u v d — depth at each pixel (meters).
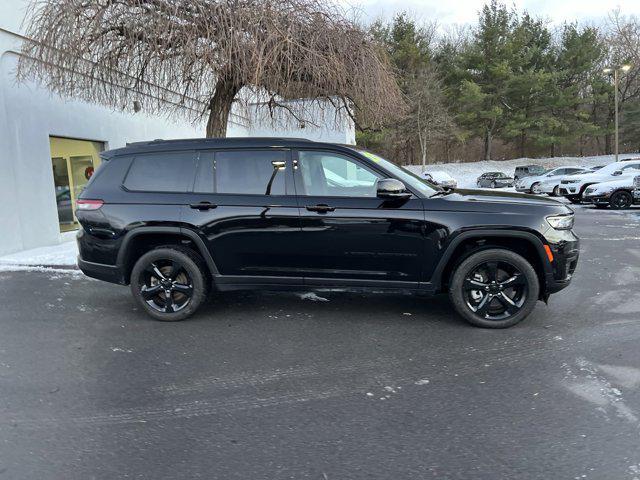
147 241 5.35
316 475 2.66
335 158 5.04
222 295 6.25
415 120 38.62
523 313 4.79
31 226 9.98
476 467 2.71
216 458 2.83
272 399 3.53
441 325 5.01
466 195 5.16
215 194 5.10
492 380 3.76
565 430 3.04
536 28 45.72
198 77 8.92
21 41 9.73
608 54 47.16
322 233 4.90
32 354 4.41
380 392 3.61
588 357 4.13
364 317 5.31
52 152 10.93
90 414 3.34
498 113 40.81
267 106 12.23
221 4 7.89
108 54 8.18
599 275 7.03
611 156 47.12
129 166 5.33
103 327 5.13
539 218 4.69
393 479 2.62
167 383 3.80
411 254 4.82
